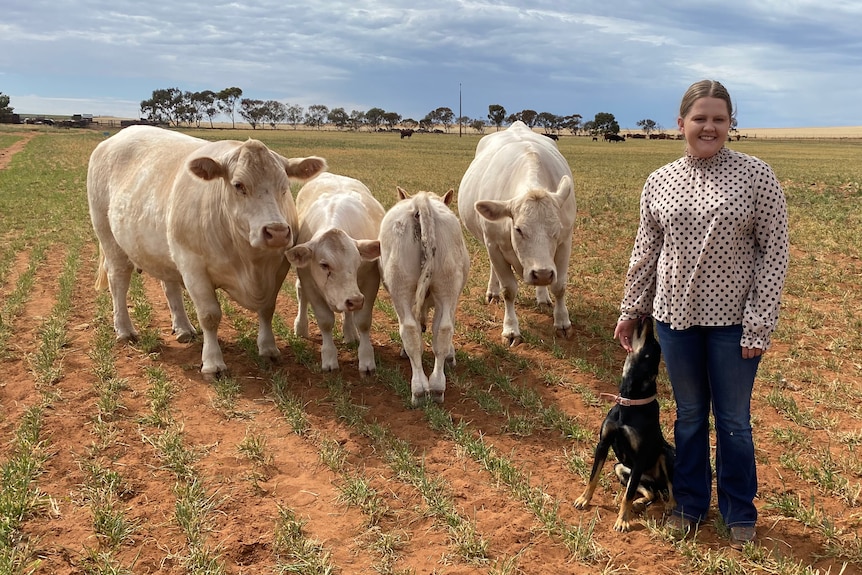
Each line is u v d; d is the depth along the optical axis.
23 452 5.02
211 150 6.52
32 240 13.88
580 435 5.46
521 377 6.88
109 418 5.79
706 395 4.14
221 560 3.94
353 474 4.96
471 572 3.85
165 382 6.45
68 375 6.67
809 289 9.79
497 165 8.30
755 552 3.93
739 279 3.81
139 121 134.62
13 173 28.70
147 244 7.16
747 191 3.69
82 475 4.87
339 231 6.17
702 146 3.75
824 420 5.64
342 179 7.97
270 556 4.00
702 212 3.77
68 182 25.12
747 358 3.85
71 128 97.38
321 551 4.04
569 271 11.19
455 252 6.05
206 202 6.36
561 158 8.99
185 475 4.88
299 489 4.75
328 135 99.31
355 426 5.73
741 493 4.05
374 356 7.31
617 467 4.62
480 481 4.87
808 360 7.10
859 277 10.42
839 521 4.29
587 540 4.02
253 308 6.94
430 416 5.82
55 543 4.07
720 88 3.71
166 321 8.65
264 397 6.32
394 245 5.91
